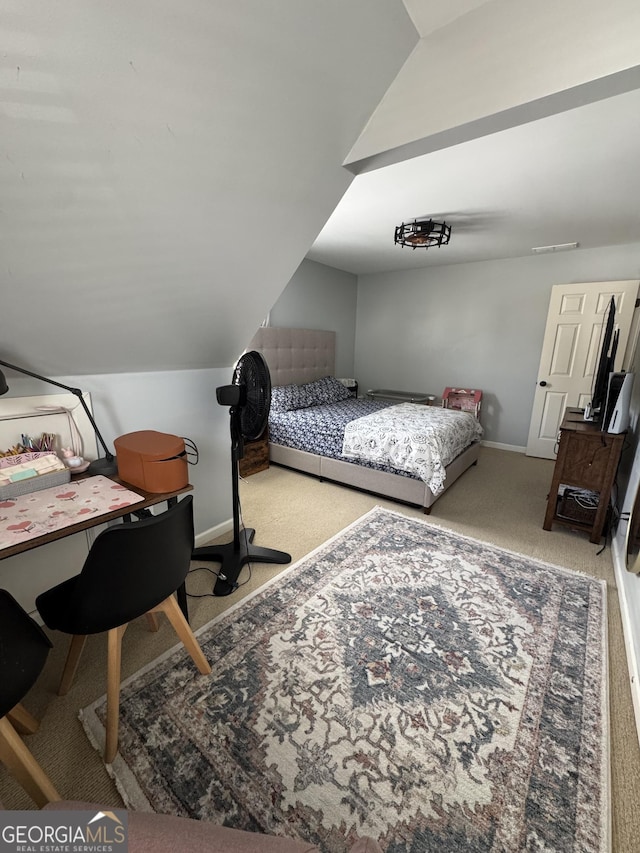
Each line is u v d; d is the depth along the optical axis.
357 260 4.50
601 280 3.76
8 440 1.50
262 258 1.60
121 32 0.74
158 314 1.57
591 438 2.34
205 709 1.29
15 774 0.89
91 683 1.40
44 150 0.86
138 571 1.10
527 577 2.05
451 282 4.69
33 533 1.13
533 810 1.03
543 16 0.96
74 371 1.66
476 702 1.33
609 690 1.40
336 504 2.95
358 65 1.07
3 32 0.66
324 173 1.37
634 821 1.01
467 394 4.71
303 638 1.60
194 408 2.19
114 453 1.85
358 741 1.20
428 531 2.53
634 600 1.66
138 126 0.91
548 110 1.05
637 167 2.07
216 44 0.84
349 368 5.65
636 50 0.88
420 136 1.19
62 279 1.20
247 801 1.04
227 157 1.11
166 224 1.20
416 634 1.64
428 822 1.00
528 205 2.67
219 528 2.46
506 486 3.40
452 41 1.08
